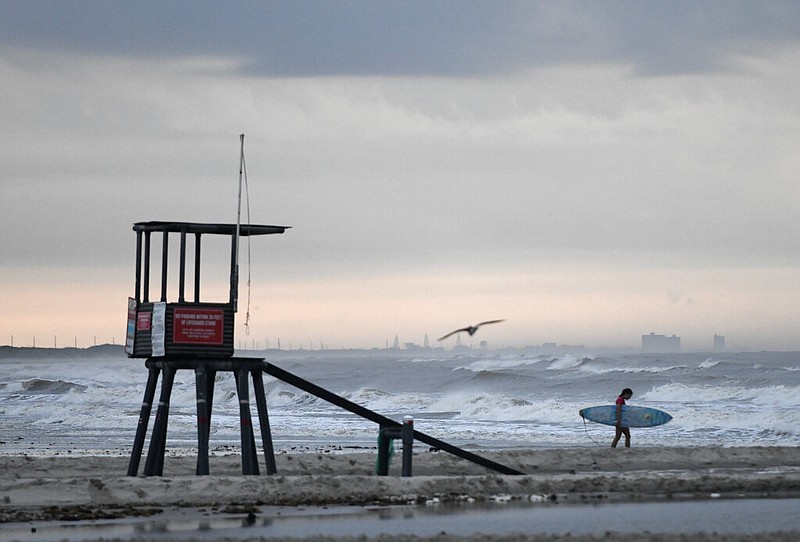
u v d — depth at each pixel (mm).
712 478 85000
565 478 83312
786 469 94062
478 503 75438
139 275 81938
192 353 79500
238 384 81250
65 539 60250
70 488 75938
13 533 62531
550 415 185375
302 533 62844
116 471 90625
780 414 158125
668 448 102938
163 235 80375
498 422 178125
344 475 88312
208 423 80938
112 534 62156
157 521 67000
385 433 85000
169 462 93438
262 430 82438
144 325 80562
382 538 59594
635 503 75750
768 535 61000
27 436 150125
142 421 81812
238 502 74438
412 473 90562
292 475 88125
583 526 66062
